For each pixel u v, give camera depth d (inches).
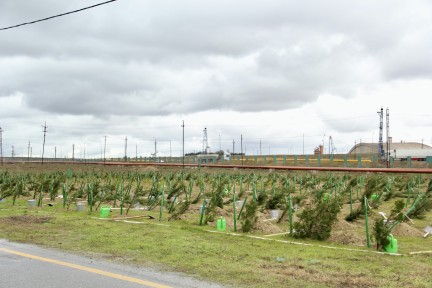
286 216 546.6
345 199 713.6
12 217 493.4
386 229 328.8
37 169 2440.9
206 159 3671.3
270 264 276.7
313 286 226.5
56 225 442.6
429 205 522.3
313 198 728.3
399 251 329.1
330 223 381.4
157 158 4389.8
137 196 681.0
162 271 256.8
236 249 325.4
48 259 288.7
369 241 346.9
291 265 274.7
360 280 237.1
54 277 244.2
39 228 422.6
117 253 308.5
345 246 350.6
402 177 1326.3
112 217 528.1
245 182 1168.2
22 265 272.4
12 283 232.8
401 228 413.7
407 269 263.7
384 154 2832.2
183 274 249.9
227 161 3459.6
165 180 1193.4
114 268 263.9
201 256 298.7
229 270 259.8
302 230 389.4
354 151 4756.4
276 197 614.9
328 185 938.1
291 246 342.3
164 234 389.1
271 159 3297.2
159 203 661.3
